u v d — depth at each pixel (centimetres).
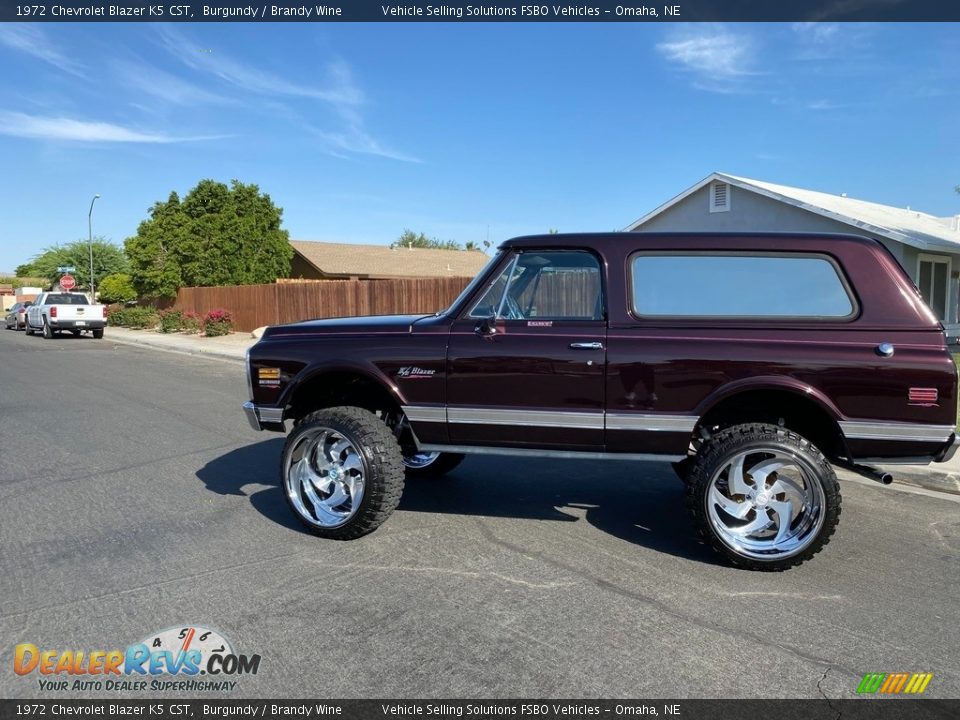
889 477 402
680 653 322
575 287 446
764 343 410
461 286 1719
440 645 328
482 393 444
